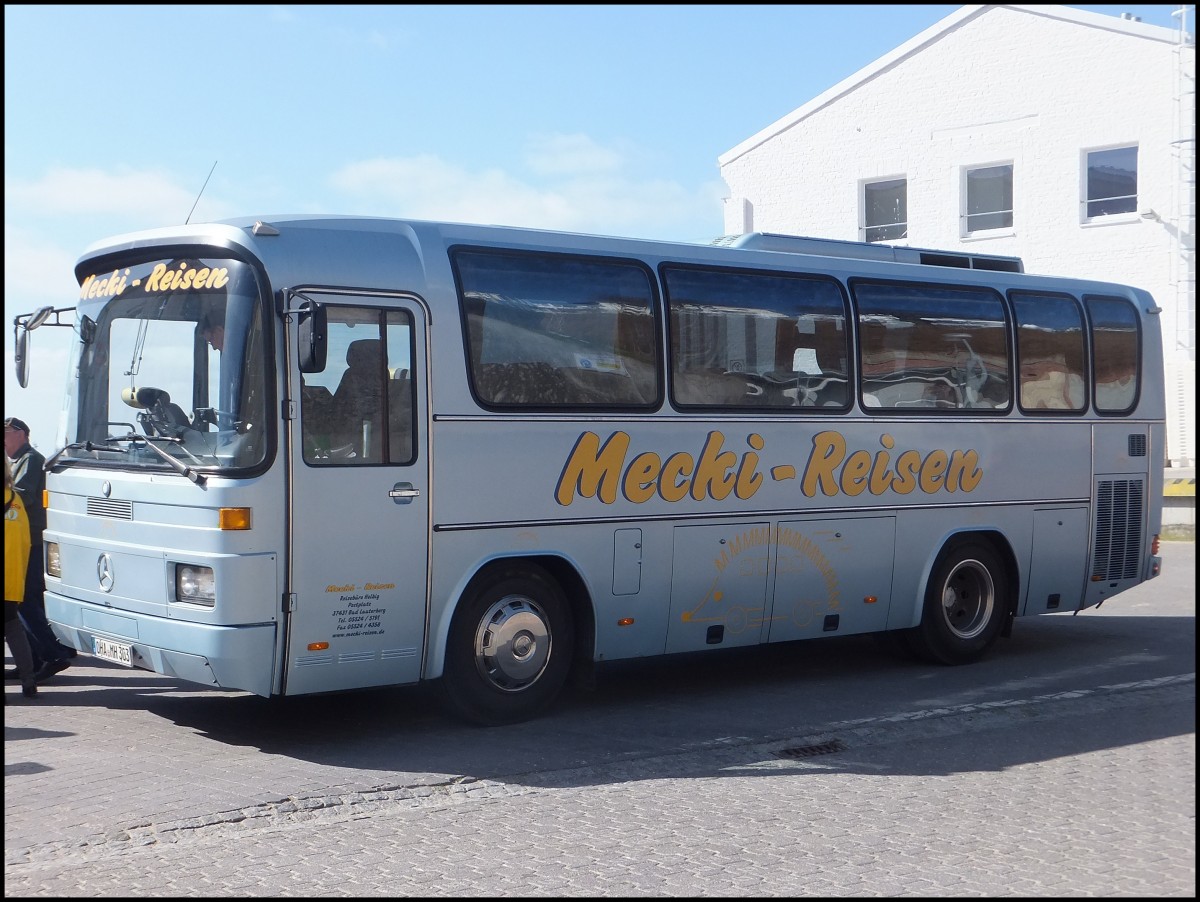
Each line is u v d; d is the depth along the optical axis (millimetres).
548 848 6281
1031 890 5652
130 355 8711
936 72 27922
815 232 29703
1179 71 24906
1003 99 27062
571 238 9461
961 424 11539
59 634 9312
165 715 9359
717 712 9625
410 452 8469
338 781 7512
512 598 9031
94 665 11445
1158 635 13602
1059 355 12344
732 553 10062
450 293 8719
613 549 9414
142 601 8312
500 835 6500
